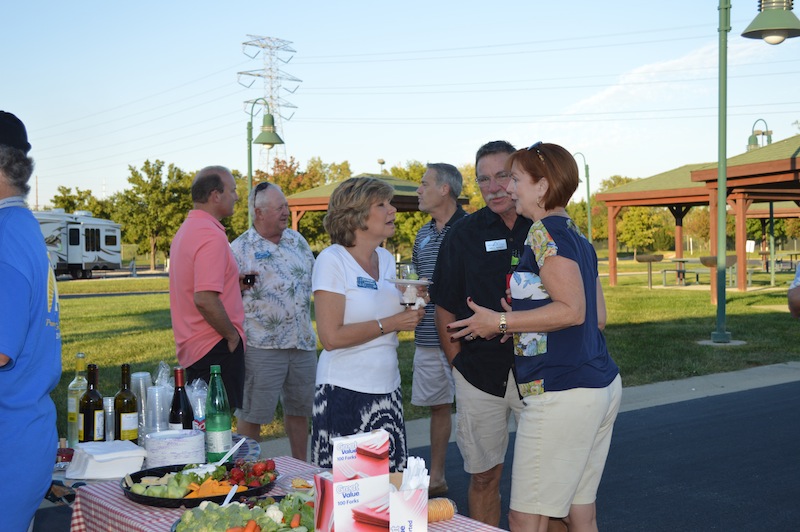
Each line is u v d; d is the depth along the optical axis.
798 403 8.34
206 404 3.14
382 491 2.07
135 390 3.48
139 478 2.75
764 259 37.12
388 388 3.41
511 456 6.34
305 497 2.39
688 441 6.86
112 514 2.52
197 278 4.37
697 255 62.31
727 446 6.68
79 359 3.35
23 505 2.48
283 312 5.06
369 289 3.39
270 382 5.10
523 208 2.92
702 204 28.95
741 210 22.47
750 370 10.32
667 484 5.66
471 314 3.76
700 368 10.23
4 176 2.51
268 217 5.07
